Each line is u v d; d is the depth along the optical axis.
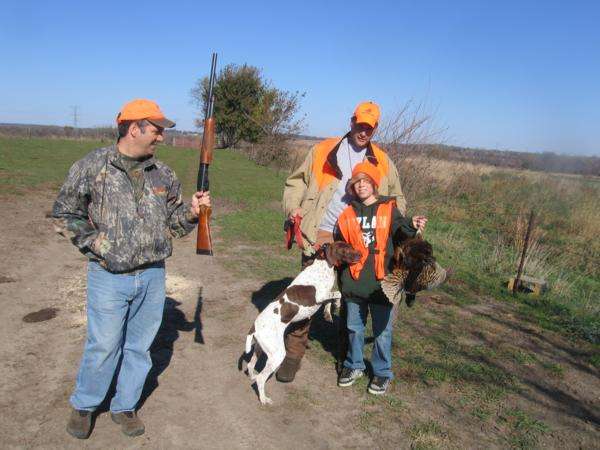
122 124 2.96
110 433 3.44
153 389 4.06
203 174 3.42
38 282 6.41
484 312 6.43
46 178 16.17
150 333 3.36
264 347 3.86
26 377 4.10
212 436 3.51
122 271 3.03
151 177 3.13
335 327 5.60
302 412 3.88
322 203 4.23
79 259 7.64
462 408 4.10
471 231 11.62
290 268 7.76
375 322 3.97
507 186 15.62
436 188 13.65
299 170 4.38
